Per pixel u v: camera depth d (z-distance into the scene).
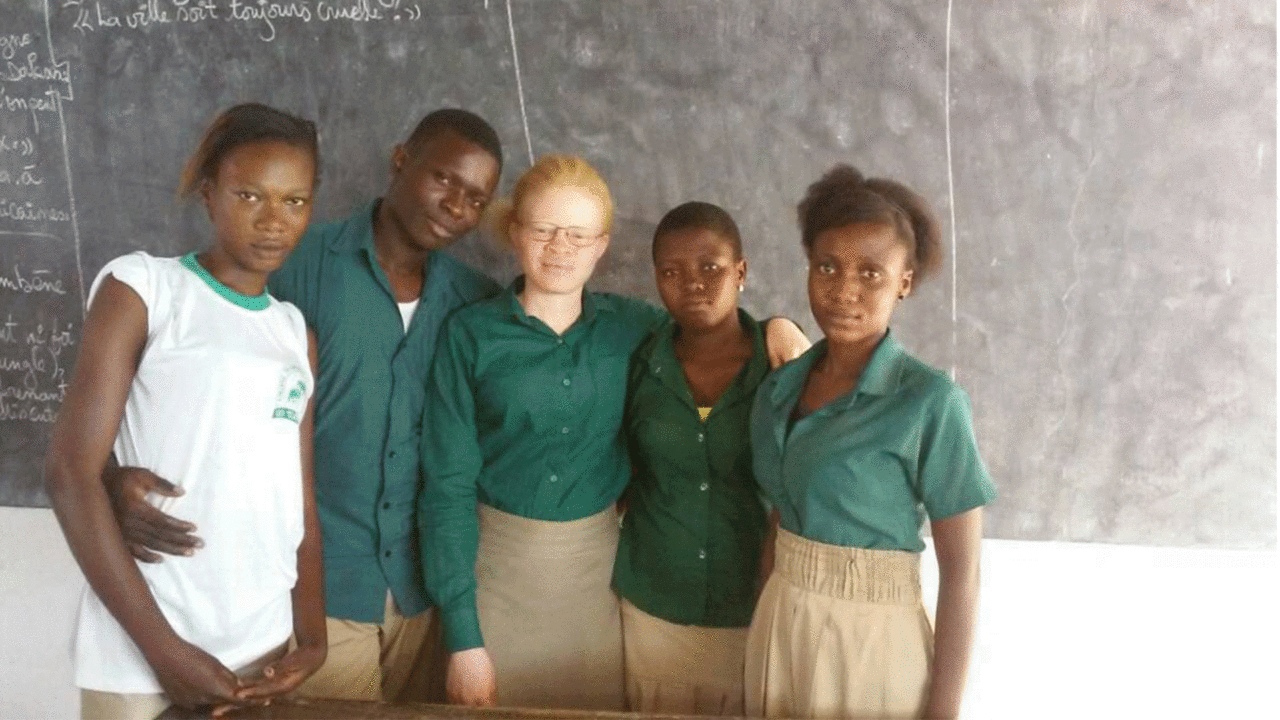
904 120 1.71
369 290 1.48
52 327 1.87
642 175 1.75
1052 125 1.69
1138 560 1.76
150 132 1.82
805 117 1.72
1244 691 1.74
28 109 1.84
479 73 1.76
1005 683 1.80
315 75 1.78
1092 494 1.76
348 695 1.53
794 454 1.26
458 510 1.46
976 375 1.76
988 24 1.68
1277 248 1.67
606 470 1.52
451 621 1.44
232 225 1.20
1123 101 1.67
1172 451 1.74
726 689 1.51
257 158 1.19
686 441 1.43
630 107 1.74
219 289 1.21
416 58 1.77
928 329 1.76
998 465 1.78
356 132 1.79
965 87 1.69
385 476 1.50
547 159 1.41
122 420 1.20
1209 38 1.66
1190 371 1.72
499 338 1.43
